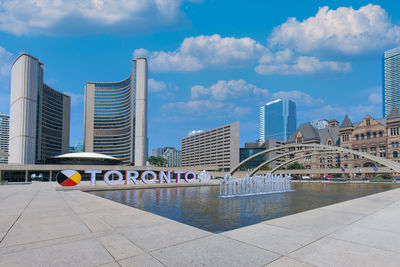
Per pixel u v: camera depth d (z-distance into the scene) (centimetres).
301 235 781
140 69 17450
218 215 1739
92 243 716
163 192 3731
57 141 18125
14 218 1157
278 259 579
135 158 16538
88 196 2473
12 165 7794
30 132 12912
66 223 1019
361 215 1123
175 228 888
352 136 11531
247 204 2361
